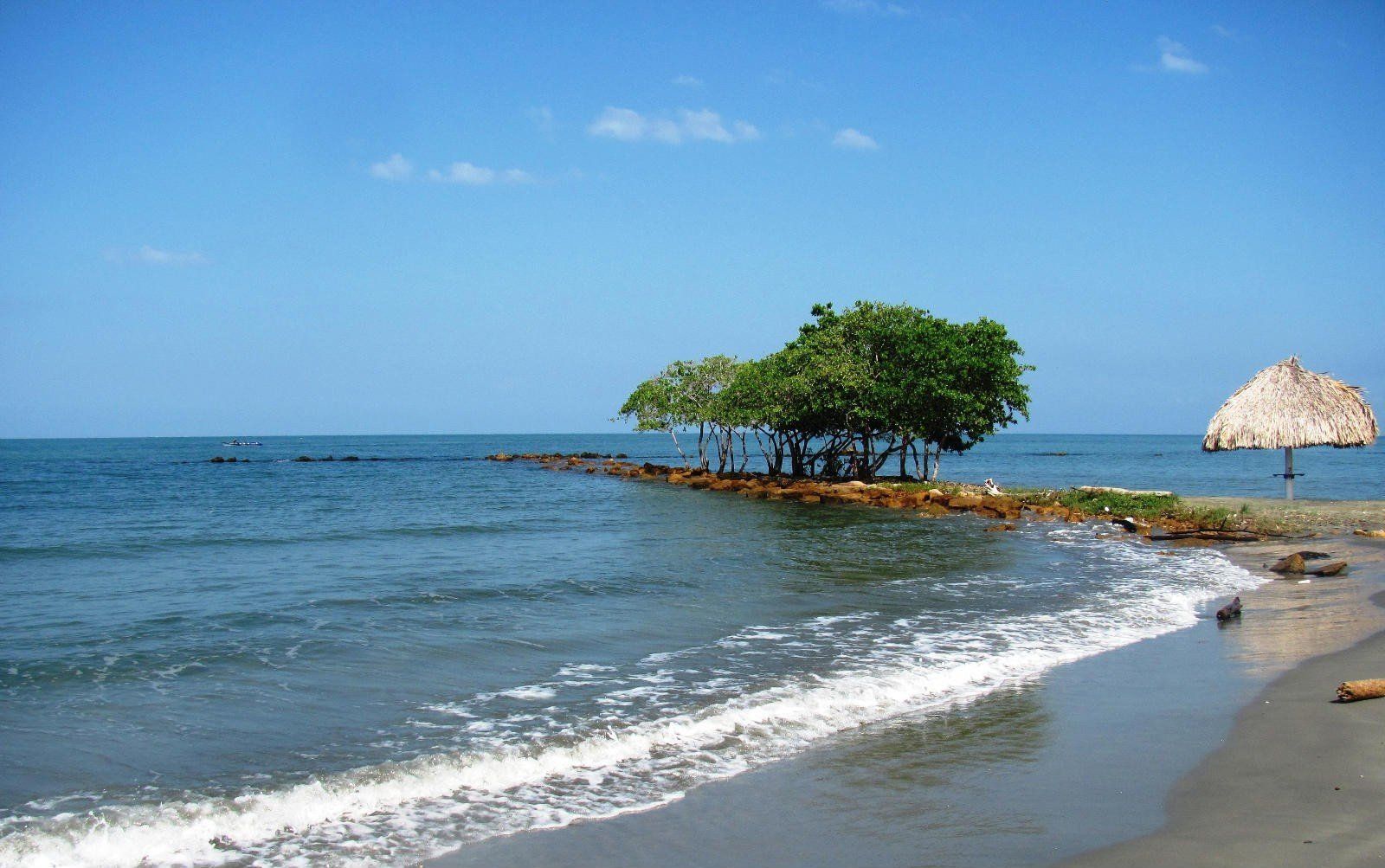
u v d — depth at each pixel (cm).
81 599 1677
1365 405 3066
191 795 784
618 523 3138
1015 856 642
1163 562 2122
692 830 703
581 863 652
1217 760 812
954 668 1168
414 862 659
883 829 696
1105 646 1285
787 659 1227
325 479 6344
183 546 2488
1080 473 7431
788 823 712
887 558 2200
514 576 1928
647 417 5738
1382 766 775
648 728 945
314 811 747
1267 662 1159
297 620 1488
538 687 1109
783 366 4931
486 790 789
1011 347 4303
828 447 5469
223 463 9400
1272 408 3120
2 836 705
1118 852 639
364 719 993
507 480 6178
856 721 962
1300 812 692
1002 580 1875
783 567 2061
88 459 10700
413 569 2050
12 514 3541
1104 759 830
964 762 836
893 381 4319
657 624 1460
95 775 833
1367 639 1253
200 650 1291
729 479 5253
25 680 1140
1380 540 2322
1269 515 2808
